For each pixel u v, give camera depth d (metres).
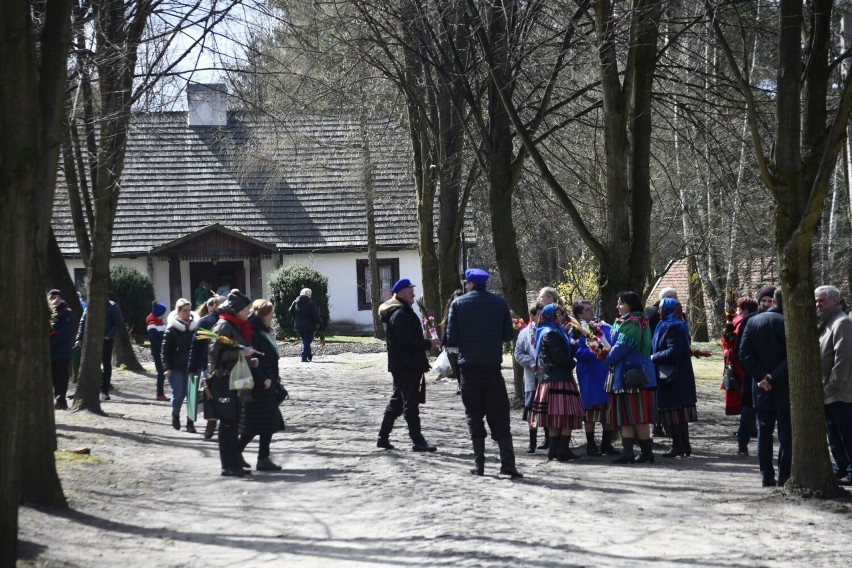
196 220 42.62
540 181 22.61
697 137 19.97
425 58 16.95
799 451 9.36
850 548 7.32
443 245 23.83
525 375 13.05
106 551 7.18
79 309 21.73
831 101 18.00
